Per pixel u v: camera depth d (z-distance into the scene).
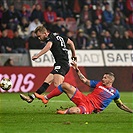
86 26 62.00
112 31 63.38
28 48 57.03
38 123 23.89
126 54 58.78
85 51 57.12
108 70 55.16
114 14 65.19
